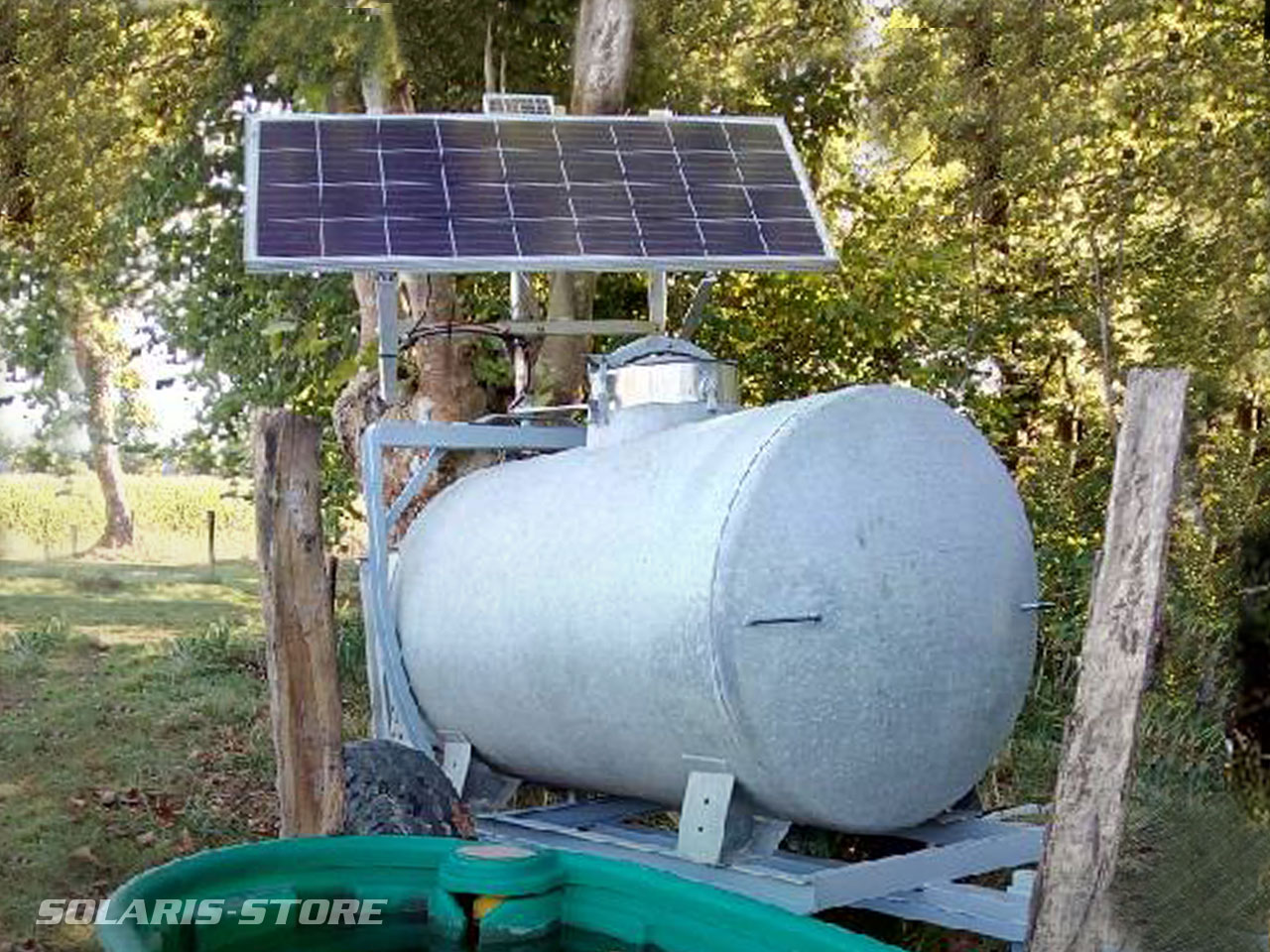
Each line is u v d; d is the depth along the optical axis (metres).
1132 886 4.85
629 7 7.59
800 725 3.72
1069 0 9.34
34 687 8.20
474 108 9.33
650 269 5.41
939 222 9.62
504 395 8.09
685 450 4.15
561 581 4.25
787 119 9.70
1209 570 7.68
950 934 4.60
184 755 7.13
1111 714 2.75
